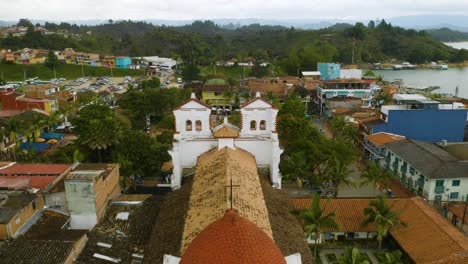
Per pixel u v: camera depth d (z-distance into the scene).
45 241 43.59
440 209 71.31
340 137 110.31
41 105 123.81
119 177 63.88
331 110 136.88
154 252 37.88
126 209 53.97
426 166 74.81
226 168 41.47
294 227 42.06
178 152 52.44
